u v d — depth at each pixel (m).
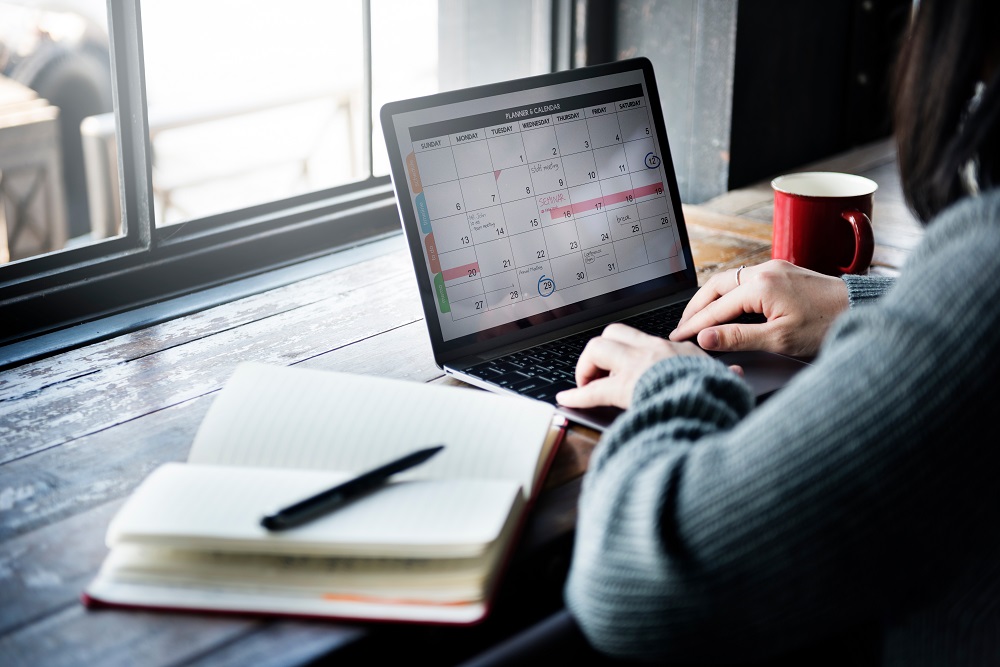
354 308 1.17
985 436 0.49
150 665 0.57
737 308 0.99
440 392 0.84
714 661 0.58
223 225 1.32
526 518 0.73
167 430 0.87
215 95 3.15
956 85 0.55
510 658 0.68
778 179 1.22
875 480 0.51
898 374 0.51
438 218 0.98
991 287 0.50
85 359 1.03
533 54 1.71
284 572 0.64
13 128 4.02
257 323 1.12
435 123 0.99
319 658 0.58
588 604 0.61
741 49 1.61
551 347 1.01
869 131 1.99
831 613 0.54
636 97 1.13
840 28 1.83
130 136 1.19
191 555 0.65
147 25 1.17
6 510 0.74
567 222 1.07
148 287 1.22
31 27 3.99
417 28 1.67
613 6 1.71
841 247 1.16
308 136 3.34
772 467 0.53
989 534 0.51
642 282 1.12
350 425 0.78
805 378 0.56
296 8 3.07
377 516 0.65
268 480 0.70
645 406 0.66
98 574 0.66
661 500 0.56
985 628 0.54
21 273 1.13
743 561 0.54
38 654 0.58
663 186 1.14
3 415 0.90
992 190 0.53
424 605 0.62
